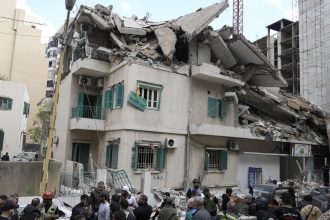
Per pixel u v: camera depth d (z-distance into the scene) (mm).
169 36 15812
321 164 22766
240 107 19156
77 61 16234
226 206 8336
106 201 6562
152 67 14906
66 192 11930
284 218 5605
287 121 22766
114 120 15031
